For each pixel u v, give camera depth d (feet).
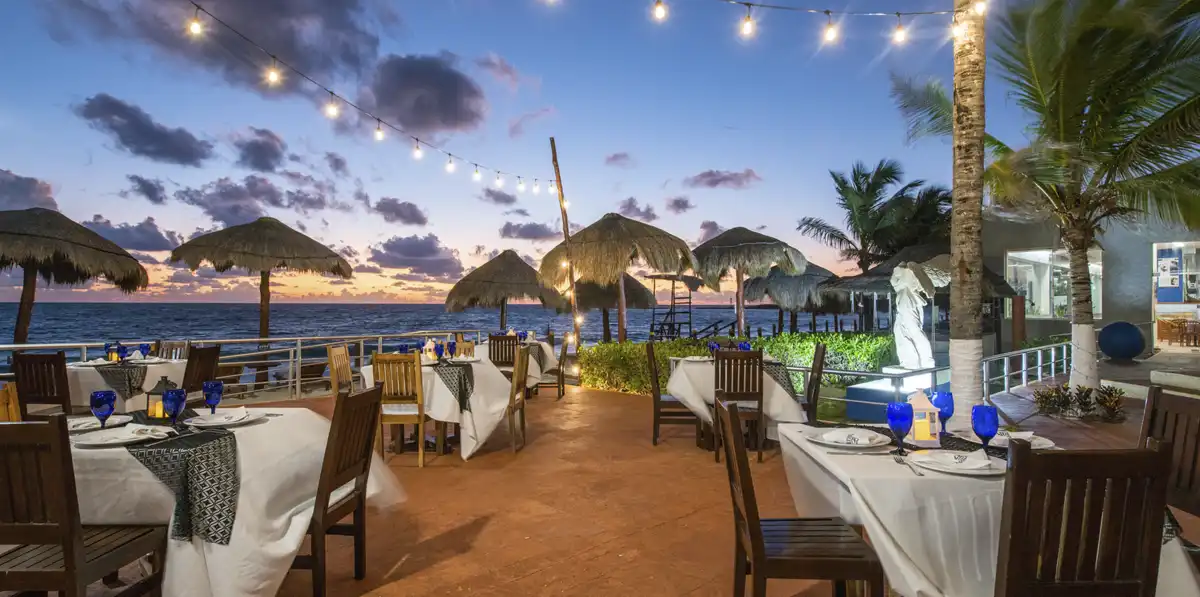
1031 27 23.79
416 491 15.96
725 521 13.70
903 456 8.39
